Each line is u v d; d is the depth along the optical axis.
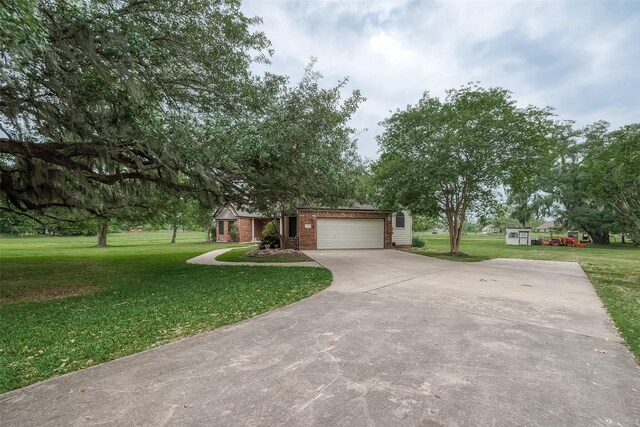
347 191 9.74
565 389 2.75
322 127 8.22
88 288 7.75
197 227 32.69
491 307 5.46
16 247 22.98
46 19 5.09
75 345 3.76
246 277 8.48
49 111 5.96
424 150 13.76
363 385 2.78
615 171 9.17
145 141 6.15
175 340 3.93
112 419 2.29
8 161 8.66
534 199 31.09
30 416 2.33
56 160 6.81
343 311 5.16
